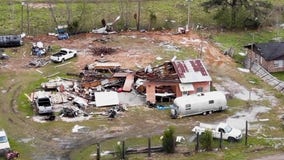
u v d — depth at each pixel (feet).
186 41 297.94
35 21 322.75
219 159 180.24
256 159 180.96
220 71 261.24
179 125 207.10
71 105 221.87
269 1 365.61
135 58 271.28
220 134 191.11
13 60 269.44
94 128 204.44
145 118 213.05
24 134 199.41
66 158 183.11
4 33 304.30
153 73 235.40
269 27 328.29
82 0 358.64
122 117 213.46
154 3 361.10
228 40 304.91
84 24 316.81
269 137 197.67
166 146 184.24
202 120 211.61
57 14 334.65
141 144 191.93
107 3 354.95
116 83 238.27
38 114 213.66
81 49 283.79
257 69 262.47
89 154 185.26
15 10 341.41
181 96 220.64
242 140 194.49
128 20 325.01
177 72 230.27
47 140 195.52
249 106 224.74
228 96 233.35
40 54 274.98
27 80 245.65
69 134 199.82
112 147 190.08
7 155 181.16
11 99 227.61
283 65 263.90
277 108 223.51
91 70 253.85
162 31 313.32
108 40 297.12
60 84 236.43
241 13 323.98
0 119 210.18
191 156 182.39
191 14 341.21
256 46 270.87
